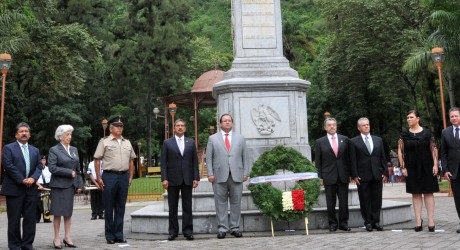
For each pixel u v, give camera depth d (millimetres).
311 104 48625
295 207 9867
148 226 11234
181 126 10172
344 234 9789
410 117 10172
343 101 46594
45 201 16641
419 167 9867
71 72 31828
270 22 13023
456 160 9812
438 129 43250
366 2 36812
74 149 9969
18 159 8977
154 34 46219
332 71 41719
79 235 11969
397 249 7500
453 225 10773
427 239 8562
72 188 9727
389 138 47406
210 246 8586
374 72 38188
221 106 12453
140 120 50344
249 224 10617
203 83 30234
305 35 61531
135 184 31609
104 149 9922
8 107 36688
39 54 31203
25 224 9086
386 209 11281
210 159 10094
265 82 12172
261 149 11992
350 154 10562
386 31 36594
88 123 48625
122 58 46406
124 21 48156
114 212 9898
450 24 23422
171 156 9961
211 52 62188
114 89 48062
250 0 13047
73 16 45250
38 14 32031
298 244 8477
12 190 8938
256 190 10164
